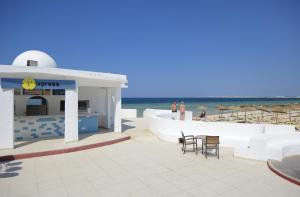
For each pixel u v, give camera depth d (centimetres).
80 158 947
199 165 852
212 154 1004
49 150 1005
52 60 1480
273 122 1984
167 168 819
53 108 1484
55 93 1322
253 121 2077
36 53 1426
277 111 1873
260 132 1110
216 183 684
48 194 612
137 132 1587
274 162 849
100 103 1744
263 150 897
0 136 1008
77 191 629
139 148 1121
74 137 1181
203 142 1066
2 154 934
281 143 1000
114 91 1500
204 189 642
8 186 662
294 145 960
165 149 1100
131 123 2086
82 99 1658
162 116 1669
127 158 946
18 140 1202
